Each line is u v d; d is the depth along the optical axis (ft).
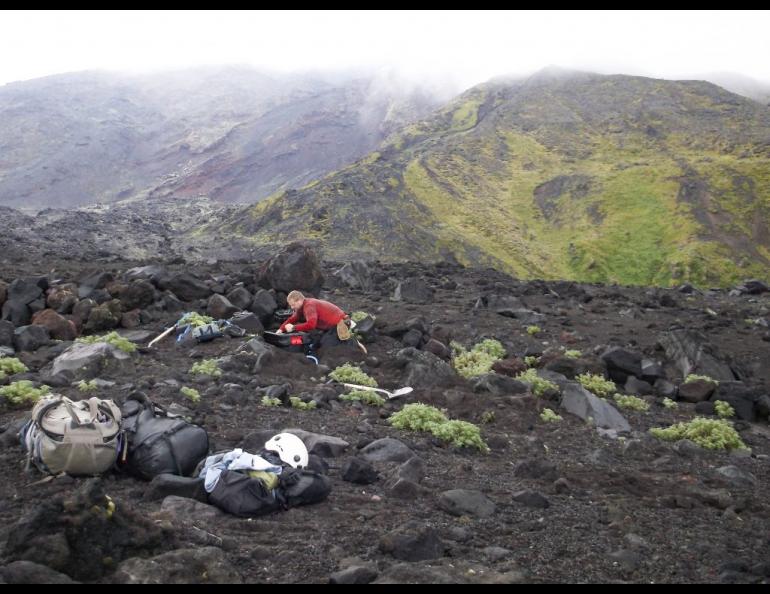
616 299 78.07
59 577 14.17
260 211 447.83
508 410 36.63
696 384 45.34
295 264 52.31
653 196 513.04
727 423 39.70
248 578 16.07
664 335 53.52
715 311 74.95
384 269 87.04
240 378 35.01
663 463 31.17
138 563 15.01
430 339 49.47
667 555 20.04
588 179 545.03
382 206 447.42
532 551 19.38
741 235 459.73
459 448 29.73
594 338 56.95
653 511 24.07
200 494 19.98
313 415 31.60
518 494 23.35
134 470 21.04
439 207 486.38
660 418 40.81
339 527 19.42
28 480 19.99
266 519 19.40
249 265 81.76
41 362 35.78
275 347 41.34
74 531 15.01
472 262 403.13
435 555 18.13
